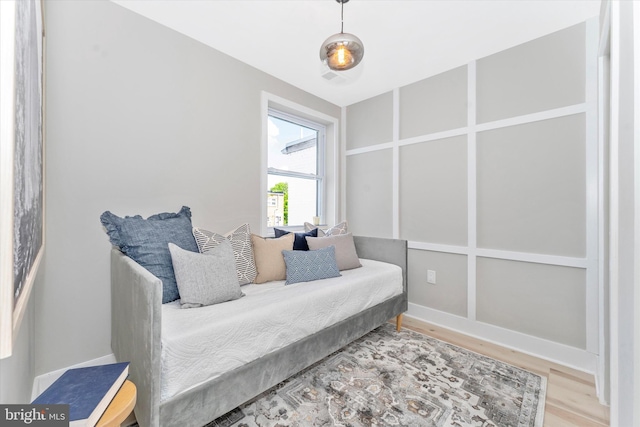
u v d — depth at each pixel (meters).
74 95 1.63
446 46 2.23
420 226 2.79
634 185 0.92
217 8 1.84
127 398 0.85
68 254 1.61
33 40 0.93
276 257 2.07
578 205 1.93
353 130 3.41
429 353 2.04
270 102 2.76
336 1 1.76
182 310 1.38
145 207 1.92
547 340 2.03
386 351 2.05
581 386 1.68
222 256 1.68
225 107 2.36
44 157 1.41
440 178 2.65
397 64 2.50
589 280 1.88
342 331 1.82
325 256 2.14
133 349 1.22
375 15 1.88
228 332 1.25
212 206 2.28
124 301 1.39
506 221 2.25
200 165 2.21
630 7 0.98
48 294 1.54
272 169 2.99
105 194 1.75
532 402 1.51
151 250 1.54
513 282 2.21
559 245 2.01
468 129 2.45
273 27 2.03
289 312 1.52
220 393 1.20
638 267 0.89
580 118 1.93
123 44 1.82
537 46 2.11
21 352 1.09
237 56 2.40
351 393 1.56
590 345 1.86
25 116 0.76
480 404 1.48
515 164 2.21
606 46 1.61
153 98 1.96
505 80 2.26
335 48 1.59
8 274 0.51
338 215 3.46
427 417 1.38
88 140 1.68
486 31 2.04
